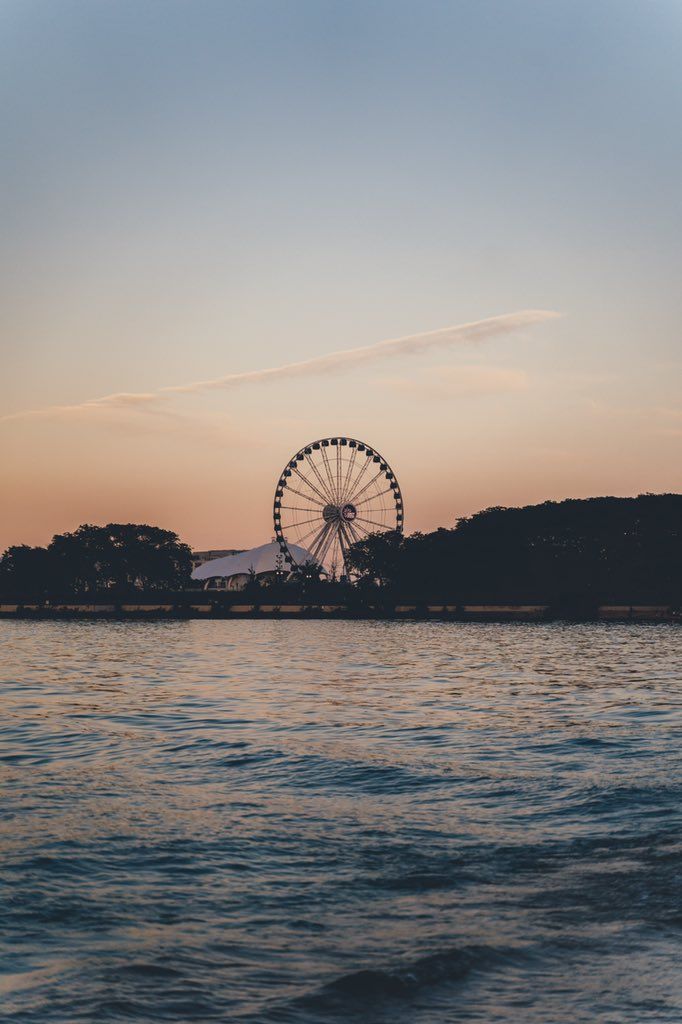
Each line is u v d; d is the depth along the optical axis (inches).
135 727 1747.0
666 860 776.9
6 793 1094.4
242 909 681.0
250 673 3193.9
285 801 1043.9
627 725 1716.3
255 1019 503.8
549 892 706.2
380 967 568.7
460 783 1137.4
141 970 568.7
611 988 533.6
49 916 666.8
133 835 888.3
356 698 2320.4
